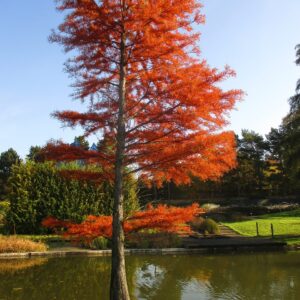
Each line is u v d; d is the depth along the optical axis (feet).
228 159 27.12
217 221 111.14
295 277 44.21
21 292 38.96
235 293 37.91
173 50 28.40
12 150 245.86
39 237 73.41
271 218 111.34
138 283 42.93
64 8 28.89
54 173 80.33
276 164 175.11
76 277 45.91
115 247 28.58
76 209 79.61
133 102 31.22
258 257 60.03
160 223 28.89
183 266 53.06
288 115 94.22
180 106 26.81
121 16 28.60
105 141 31.04
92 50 29.35
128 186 31.14
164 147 28.81
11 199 80.28
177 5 27.94
